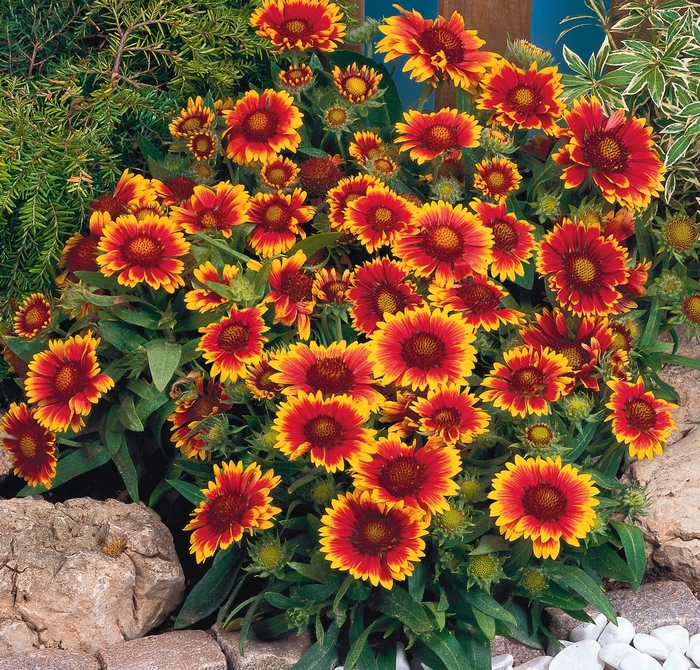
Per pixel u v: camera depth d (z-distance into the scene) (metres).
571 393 1.11
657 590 1.13
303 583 1.06
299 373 1.02
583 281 1.13
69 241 1.18
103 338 1.13
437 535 1.03
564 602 1.05
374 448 1.00
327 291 1.09
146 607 1.08
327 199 1.17
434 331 1.04
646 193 1.17
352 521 1.01
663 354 1.19
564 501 1.00
